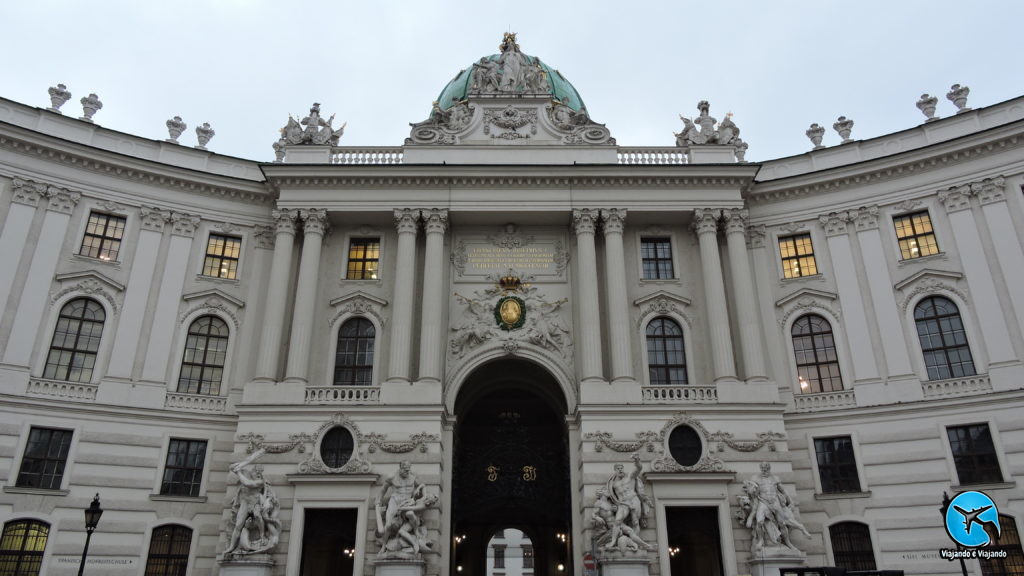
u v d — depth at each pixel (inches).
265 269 1305.4
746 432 1125.7
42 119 1238.9
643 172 1285.7
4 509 1030.4
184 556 1106.1
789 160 1373.0
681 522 1095.0
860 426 1164.5
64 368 1140.5
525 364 1312.7
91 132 1273.4
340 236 1323.8
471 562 1742.1
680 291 1291.8
